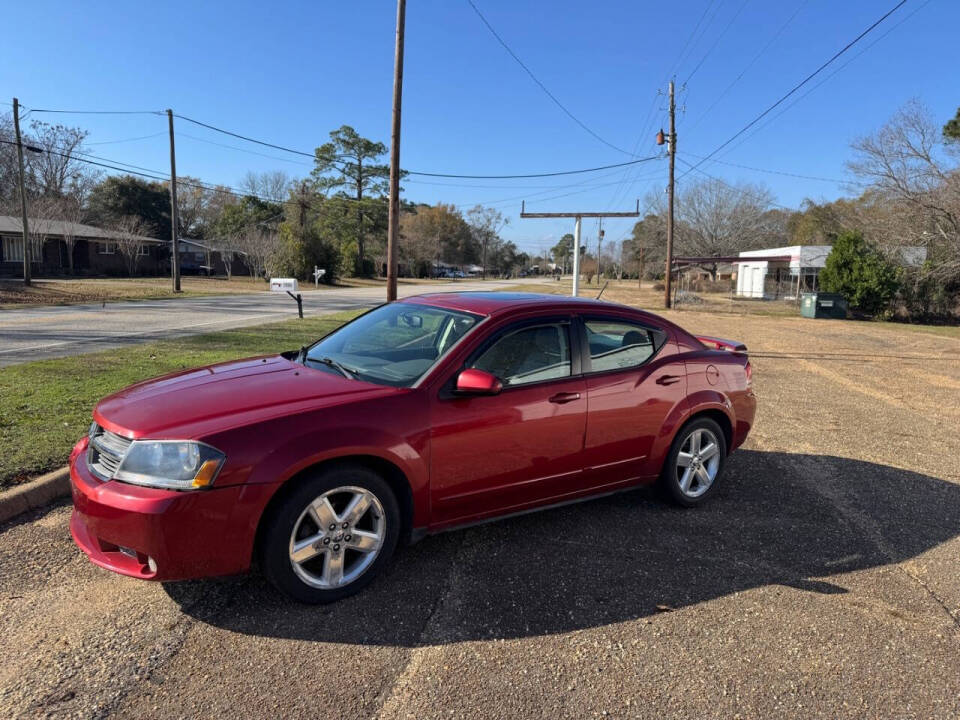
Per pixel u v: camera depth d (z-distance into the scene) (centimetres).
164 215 6469
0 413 591
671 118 3059
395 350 382
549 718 239
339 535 312
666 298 3167
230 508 280
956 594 348
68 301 2248
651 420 424
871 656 288
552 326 390
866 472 568
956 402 938
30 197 4291
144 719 231
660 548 392
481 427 348
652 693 256
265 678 256
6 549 356
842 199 5684
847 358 1445
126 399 332
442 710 242
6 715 229
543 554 378
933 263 2866
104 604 306
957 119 2745
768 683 266
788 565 376
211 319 1716
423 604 317
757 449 638
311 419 302
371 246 8238
